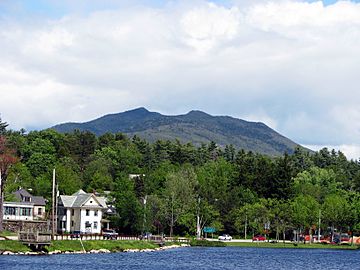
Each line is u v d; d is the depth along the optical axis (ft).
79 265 358.84
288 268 409.08
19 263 349.61
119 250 513.04
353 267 437.58
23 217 632.38
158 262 411.13
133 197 650.43
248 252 582.76
